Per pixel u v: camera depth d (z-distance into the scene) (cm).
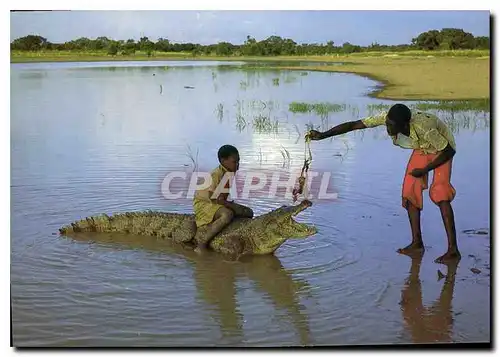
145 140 1098
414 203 776
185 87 1244
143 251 783
